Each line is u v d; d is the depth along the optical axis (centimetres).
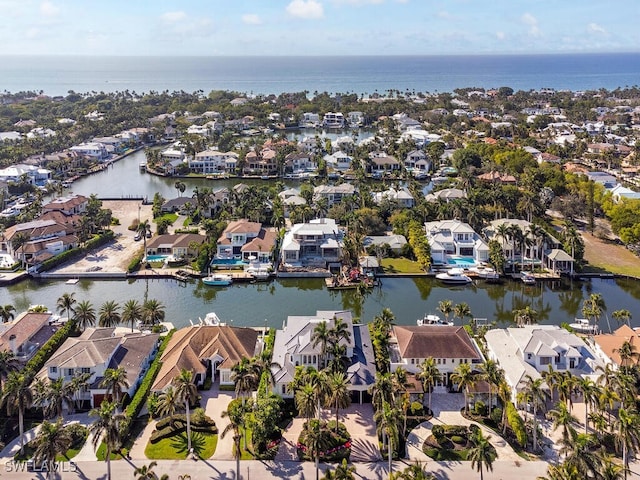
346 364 8750
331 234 15750
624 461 6894
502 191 18812
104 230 17562
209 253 15212
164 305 12756
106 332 9775
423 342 9344
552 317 12312
